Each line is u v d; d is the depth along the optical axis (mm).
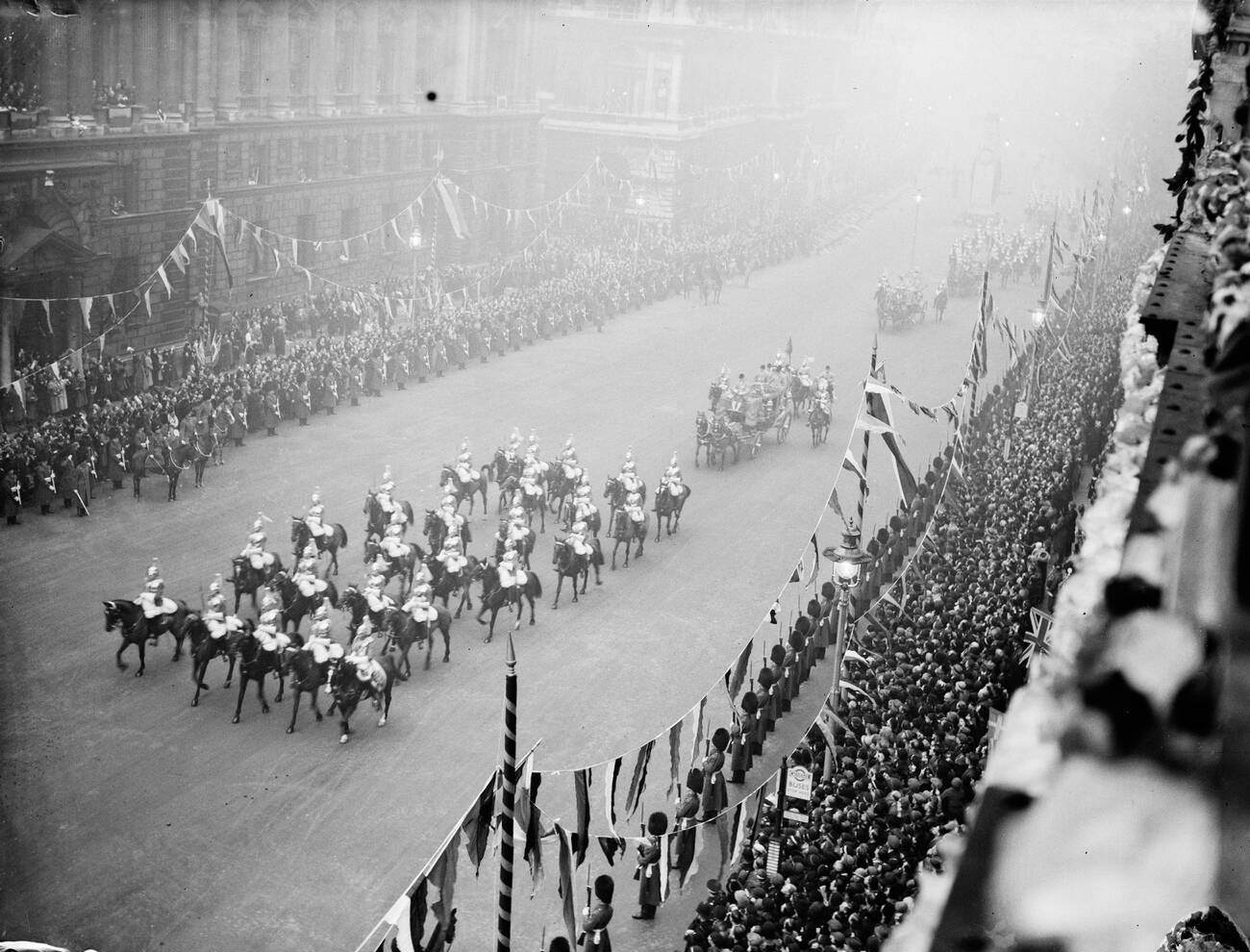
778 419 54969
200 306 63219
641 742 29016
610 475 43594
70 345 55656
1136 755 2359
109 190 57188
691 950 19969
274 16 68562
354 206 78000
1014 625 27766
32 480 40094
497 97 95000
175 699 29516
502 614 36156
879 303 78375
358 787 26234
